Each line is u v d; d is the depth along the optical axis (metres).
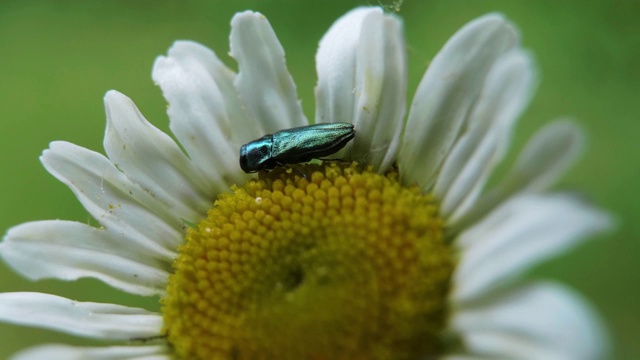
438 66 0.08
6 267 0.11
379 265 0.08
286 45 0.12
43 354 0.08
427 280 0.08
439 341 0.08
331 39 0.09
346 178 0.08
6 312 0.08
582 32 0.11
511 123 0.07
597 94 0.11
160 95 0.12
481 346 0.07
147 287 0.09
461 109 0.08
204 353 0.08
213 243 0.08
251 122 0.09
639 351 0.10
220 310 0.08
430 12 0.12
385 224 0.08
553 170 0.07
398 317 0.08
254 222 0.08
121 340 0.08
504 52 0.08
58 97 0.12
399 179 0.08
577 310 0.07
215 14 0.13
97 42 0.13
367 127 0.08
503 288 0.07
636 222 0.10
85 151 0.09
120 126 0.09
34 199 0.12
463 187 0.08
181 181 0.09
